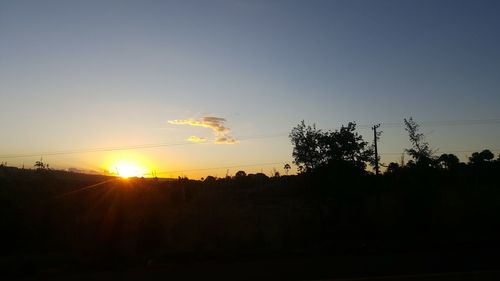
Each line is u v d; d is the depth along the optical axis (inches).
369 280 410.9
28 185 882.1
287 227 933.8
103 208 755.4
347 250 632.4
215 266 522.9
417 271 448.5
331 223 1117.1
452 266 471.8
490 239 700.0
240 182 2393.0
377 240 824.9
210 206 890.1
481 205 997.2
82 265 557.6
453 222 951.0
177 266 534.0
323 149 1261.1
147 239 740.7
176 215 846.5
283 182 1835.6
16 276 507.8
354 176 1210.6
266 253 615.2
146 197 805.9
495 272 433.1
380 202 1127.0
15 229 763.4
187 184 1312.7
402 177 1106.7
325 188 1192.8
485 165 1485.0
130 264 565.9
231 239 795.4
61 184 932.6
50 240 770.2
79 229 749.3
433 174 1053.8
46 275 502.6
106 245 620.7
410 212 993.5
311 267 489.4
